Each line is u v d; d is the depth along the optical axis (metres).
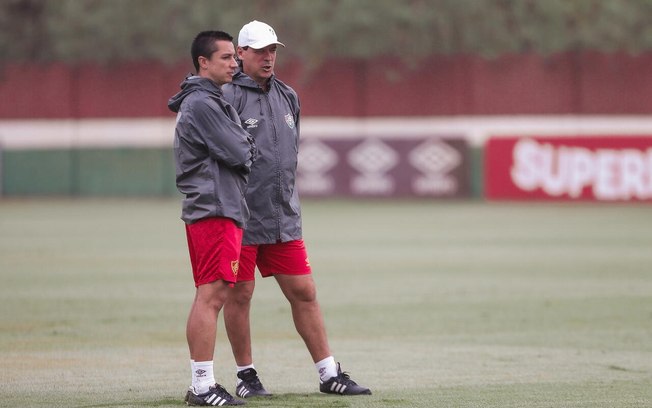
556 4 141.62
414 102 135.25
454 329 41.19
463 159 116.75
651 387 29.97
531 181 112.44
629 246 71.25
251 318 44.00
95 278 56.44
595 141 109.12
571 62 131.62
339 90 137.00
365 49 139.75
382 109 136.00
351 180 119.50
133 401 27.78
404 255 67.25
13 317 43.97
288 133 28.78
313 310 29.06
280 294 51.09
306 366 33.84
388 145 118.56
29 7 150.38
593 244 72.75
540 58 132.12
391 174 118.62
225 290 27.02
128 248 71.88
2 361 34.47
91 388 29.91
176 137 27.00
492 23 141.75
